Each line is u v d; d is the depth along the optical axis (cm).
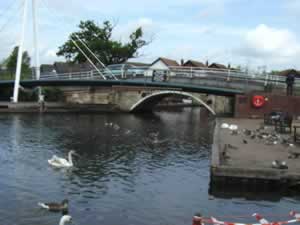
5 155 3244
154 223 1858
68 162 2934
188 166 3009
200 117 7881
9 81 7656
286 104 5156
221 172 2230
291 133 3622
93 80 7100
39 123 5500
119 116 7219
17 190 2295
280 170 2186
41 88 8181
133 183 2506
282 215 1936
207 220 1758
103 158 3250
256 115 5225
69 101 8606
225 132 3728
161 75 6500
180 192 2314
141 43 11062
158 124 6038
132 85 6844
